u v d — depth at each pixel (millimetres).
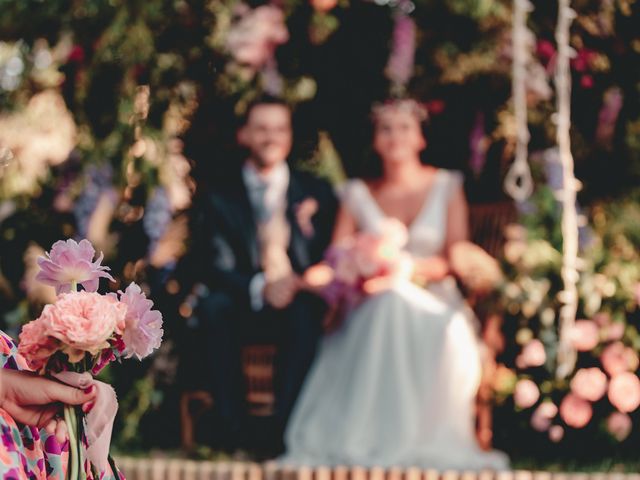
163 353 6590
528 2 6297
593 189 6809
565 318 6141
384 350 6105
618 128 6723
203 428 6637
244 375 6344
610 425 6570
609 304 6621
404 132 6570
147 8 6137
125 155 6203
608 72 6637
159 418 6676
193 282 6582
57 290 2570
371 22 6941
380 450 5980
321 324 6301
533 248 6512
